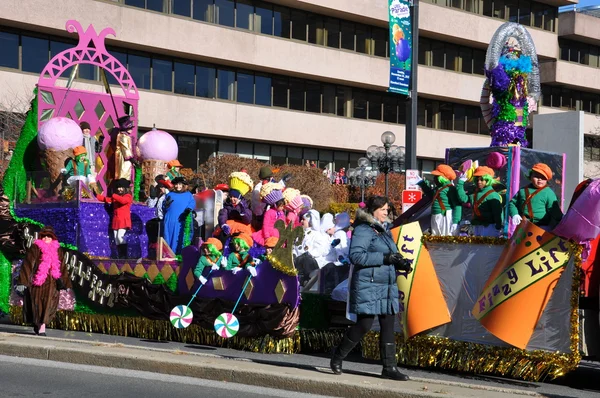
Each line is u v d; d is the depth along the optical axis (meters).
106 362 9.70
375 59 49.28
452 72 52.47
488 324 8.73
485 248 9.06
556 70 56.66
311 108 47.97
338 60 47.72
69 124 13.78
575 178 12.13
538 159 11.27
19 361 10.02
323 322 11.26
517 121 11.60
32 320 11.75
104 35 15.57
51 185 13.50
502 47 11.61
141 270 12.09
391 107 51.66
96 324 12.62
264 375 8.53
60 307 12.96
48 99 14.46
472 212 10.10
